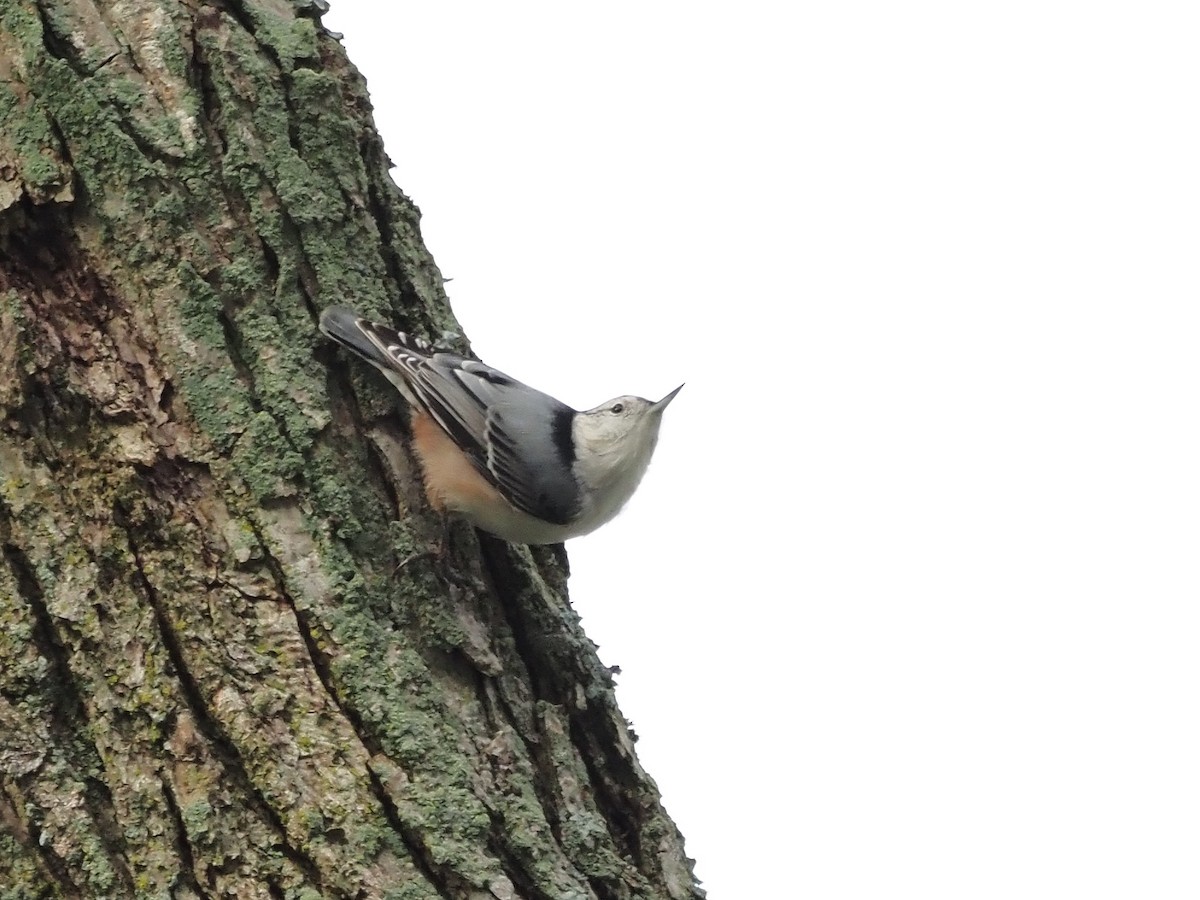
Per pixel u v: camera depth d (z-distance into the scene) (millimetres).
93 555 6543
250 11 7922
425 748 6430
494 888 6207
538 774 7082
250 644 6516
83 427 6789
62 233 7113
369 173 8383
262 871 6094
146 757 6242
